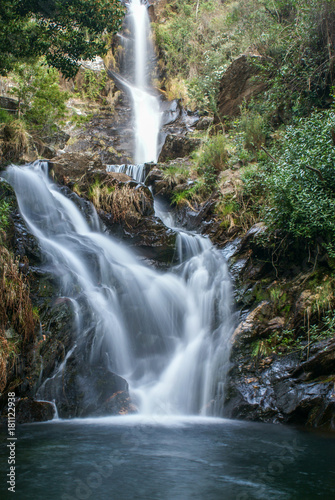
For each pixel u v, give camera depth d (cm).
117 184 998
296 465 374
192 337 745
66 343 627
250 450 418
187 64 2195
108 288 757
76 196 949
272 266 778
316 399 539
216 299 768
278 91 1083
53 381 585
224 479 339
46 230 830
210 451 412
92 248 826
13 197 770
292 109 1026
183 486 323
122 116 1927
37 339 607
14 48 986
